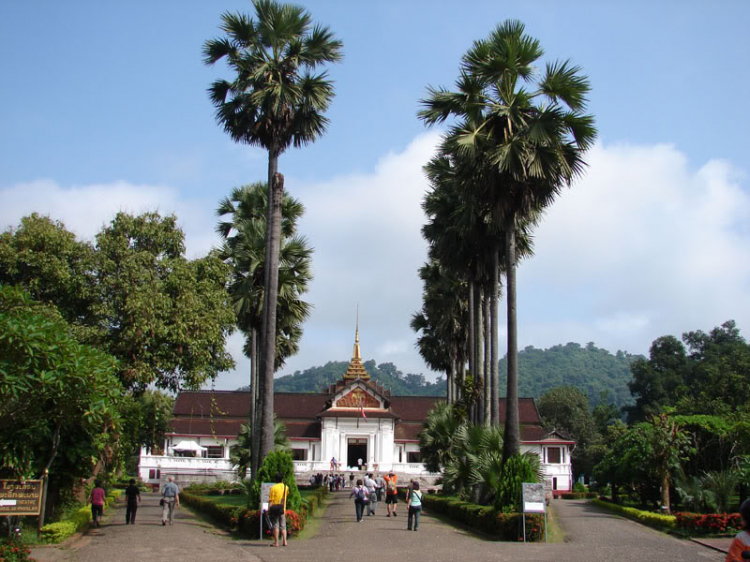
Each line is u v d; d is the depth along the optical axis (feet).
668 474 96.48
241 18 91.45
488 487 86.17
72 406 64.39
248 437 143.84
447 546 65.87
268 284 86.38
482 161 82.53
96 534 75.51
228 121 92.68
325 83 91.91
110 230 108.27
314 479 196.54
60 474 75.46
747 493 98.89
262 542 68.90
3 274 101.86
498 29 84.48
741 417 141.18
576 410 310.65
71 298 103.09
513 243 83.87
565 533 80.02
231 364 110.93
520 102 83.61
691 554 61.93
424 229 116.78
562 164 81.41
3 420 63.52
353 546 65.92
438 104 85.71
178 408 231.09
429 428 135.64
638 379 286.87
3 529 65.57
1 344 57.93
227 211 129.49
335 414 220.84
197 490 158.92
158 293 102.17
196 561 54.75
